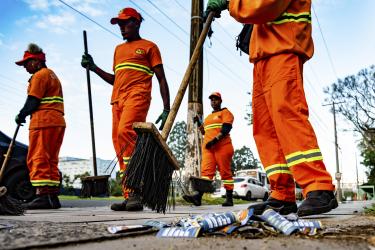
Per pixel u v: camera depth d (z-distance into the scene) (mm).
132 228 2072
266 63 3080
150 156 2650
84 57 6125
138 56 5348
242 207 7629
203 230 1994
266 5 2891
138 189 2617
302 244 1661
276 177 3242
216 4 3312
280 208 3199
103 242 1785
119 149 5227
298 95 2955
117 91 5402
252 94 3320
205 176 8344
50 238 1784
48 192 5828
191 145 10352
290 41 2986
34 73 5938
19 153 7715
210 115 8508
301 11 3061
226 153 8352
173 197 2824
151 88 5477
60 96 5980
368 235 1896
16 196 7539
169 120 2891
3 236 1847
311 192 2881
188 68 3133
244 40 3553
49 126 5766
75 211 5082
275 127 3014
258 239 1826
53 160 5895
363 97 32031
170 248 1613
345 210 4984
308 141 2896
